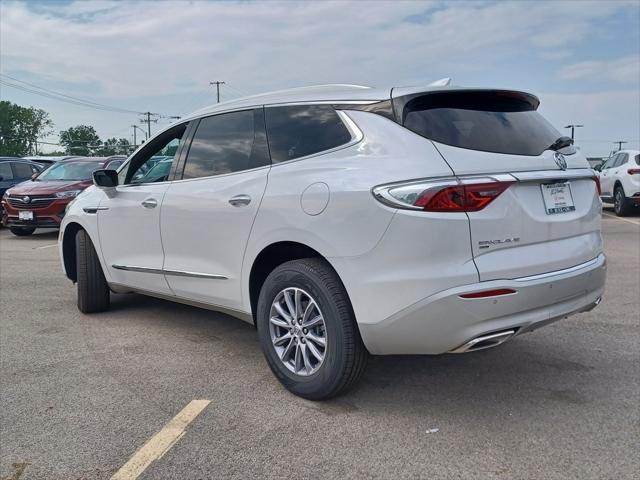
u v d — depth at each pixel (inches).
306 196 134.7
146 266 187.5
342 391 137.3
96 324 208.1
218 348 181.3
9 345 185.2
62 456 117.3
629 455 115.1
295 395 143.9
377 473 109.9
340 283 132.3
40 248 414.9
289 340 144.4
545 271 127.0
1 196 540.1
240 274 154.5
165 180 182.4
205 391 148.0
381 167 125.3
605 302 231.9
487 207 119.8
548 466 111.4
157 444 121.3
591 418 131.2
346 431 126.2
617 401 140.0
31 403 141.6
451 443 120.6
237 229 152.6
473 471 110.0
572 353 173.5
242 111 162.2
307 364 140.6
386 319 123.3
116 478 109.6
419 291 118.9
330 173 133.2
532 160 130.4
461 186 118.3
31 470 112.5
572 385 149.8
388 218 121.0
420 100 131.4
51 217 459.8
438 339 120.6
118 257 201.0
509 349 177.6
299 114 148.5
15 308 231.8
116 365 166.7
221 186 159.0
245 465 113.3
